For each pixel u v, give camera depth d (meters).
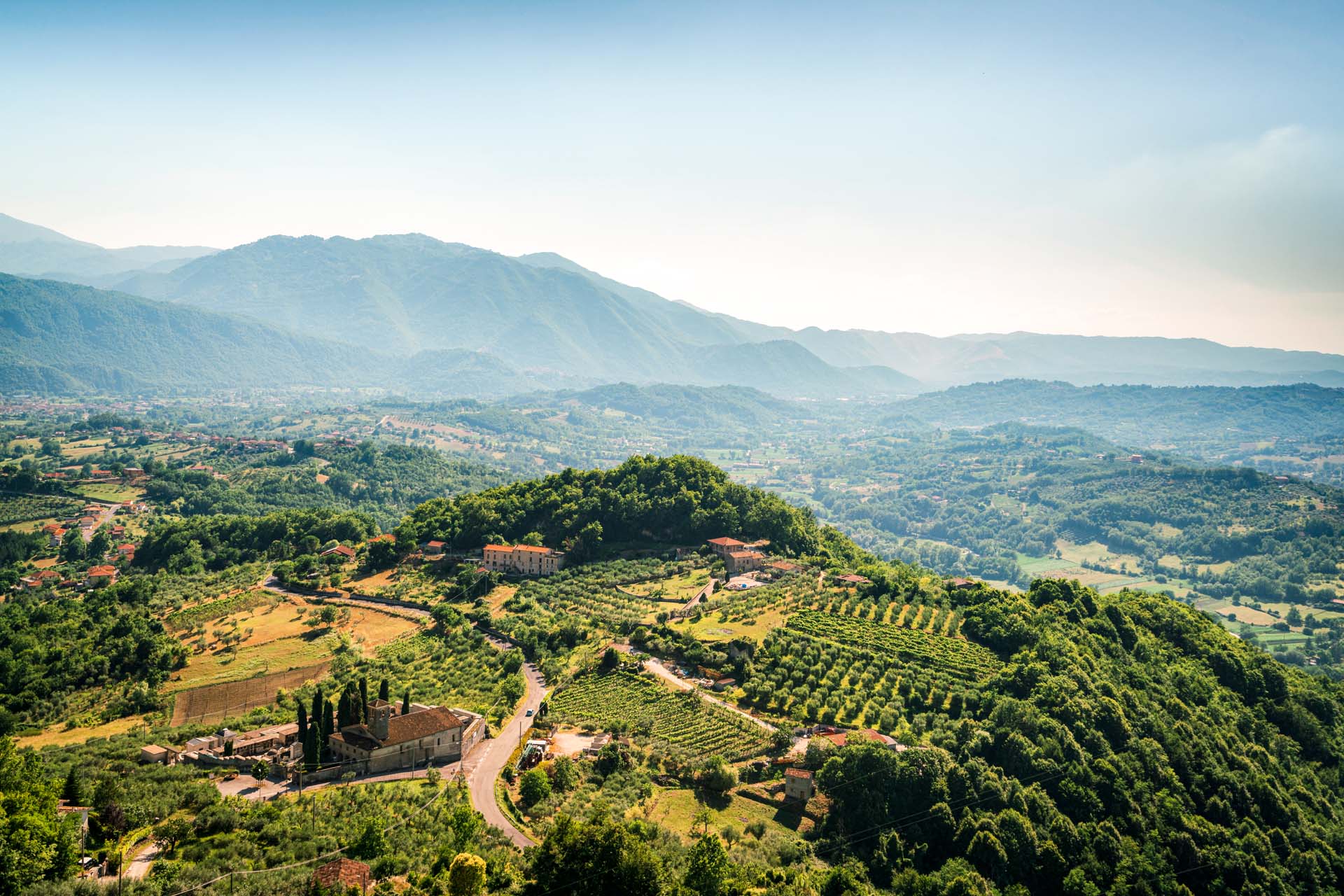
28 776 135.88
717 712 193.00
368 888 113.88
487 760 169.62
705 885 124.50
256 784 152.50
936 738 187.00
